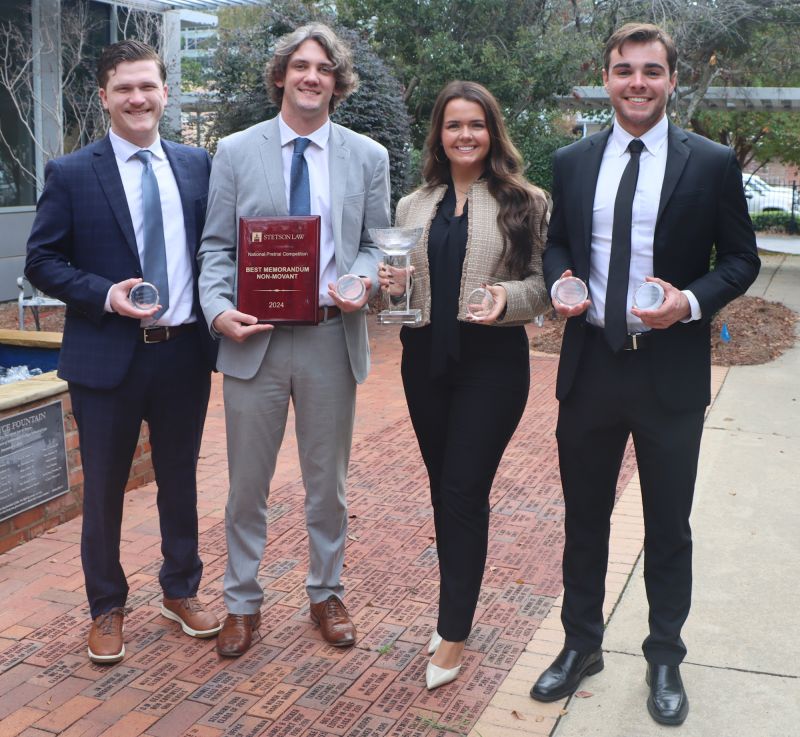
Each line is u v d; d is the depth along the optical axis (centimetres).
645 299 283
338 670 343
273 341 338
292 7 1123
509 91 1307
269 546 456
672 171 292
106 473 342
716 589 409
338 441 352
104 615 348
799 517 496
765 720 309
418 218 337
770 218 2823
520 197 326
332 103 346
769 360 911
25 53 1158
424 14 1308
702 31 1315
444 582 333
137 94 325
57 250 336
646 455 308
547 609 393
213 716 312
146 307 317
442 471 346
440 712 315
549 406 754
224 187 336
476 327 324
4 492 438
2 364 579
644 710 315
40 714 312
